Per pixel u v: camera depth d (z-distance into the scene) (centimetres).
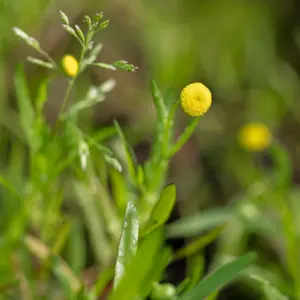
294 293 40
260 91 63
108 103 55
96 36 58
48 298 40
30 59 35
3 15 51
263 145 47
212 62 62
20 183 43
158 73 58
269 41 66
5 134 49
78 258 41
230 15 66
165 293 33
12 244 39
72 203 46
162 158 36
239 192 54
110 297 32
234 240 47
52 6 54
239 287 47
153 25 61
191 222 43
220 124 60
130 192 41
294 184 58
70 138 37
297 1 69
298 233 46
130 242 32
